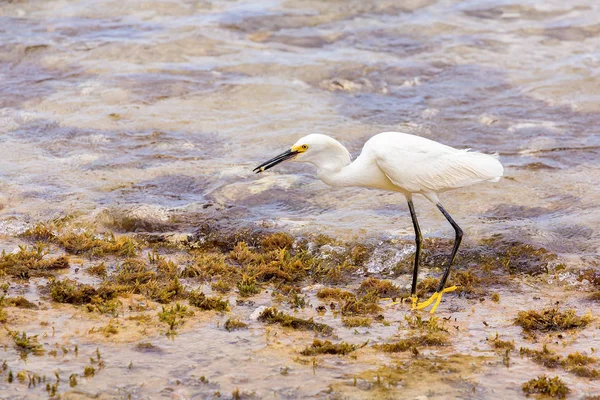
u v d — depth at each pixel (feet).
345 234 40.93
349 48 71.56
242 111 59.16
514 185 46.98
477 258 38.81
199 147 53.11
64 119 57.21
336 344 29.55
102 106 59.67
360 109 59.67
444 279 34.24
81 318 31.19
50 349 28.50
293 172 49.75
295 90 63.00
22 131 55.11
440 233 40.93
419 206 44.52
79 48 70.79
